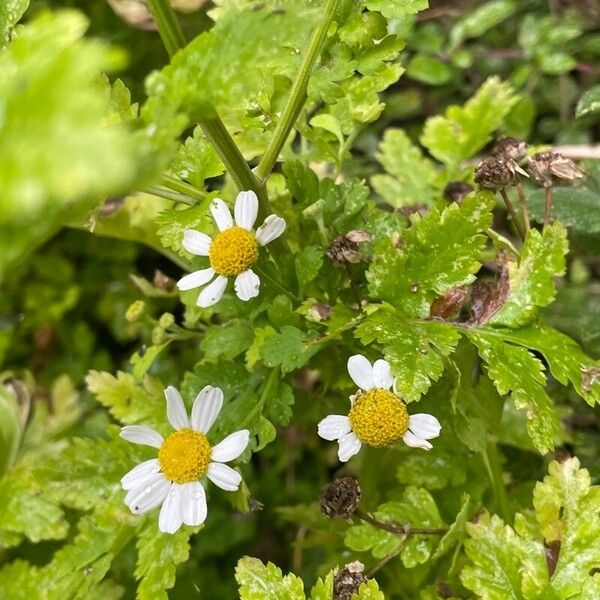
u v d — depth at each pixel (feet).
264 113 0.49
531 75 0.78
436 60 0.78
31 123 0.27
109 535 0.52
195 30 0.78
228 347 0.50
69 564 0.52
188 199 0.47
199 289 0.54
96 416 0.72
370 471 0.56
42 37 0.30
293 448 0.71
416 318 0.48
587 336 0.60
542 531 0.47
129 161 0.26
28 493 0.58
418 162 0.68
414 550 0.50
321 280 0.51
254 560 0.47
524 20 0.79
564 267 0.47
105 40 0.78
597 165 0.60
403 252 0.48
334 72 0.48
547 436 0.44
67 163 0.25
